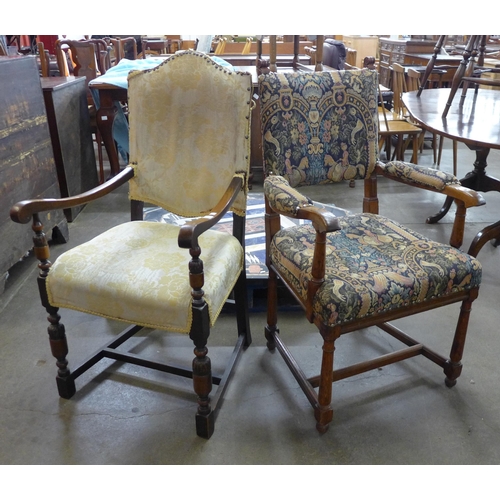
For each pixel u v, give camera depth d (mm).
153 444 1315
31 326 1841
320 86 1485
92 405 1453
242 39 6430
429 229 2707
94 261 1309
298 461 1265
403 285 1193
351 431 1359
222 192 1473
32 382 1547
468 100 2861
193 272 1117
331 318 1147
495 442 1320
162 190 1557
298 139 1482
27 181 2107
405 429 1365
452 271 1254
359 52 6992
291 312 1934
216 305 1224
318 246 1126
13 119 1975
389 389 1519
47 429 1363
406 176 1512
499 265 2287
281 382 1549
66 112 2723
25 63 2078
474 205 1299
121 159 4035
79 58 3385
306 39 7090
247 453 1288
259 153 3465
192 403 1462
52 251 2439
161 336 1796
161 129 1519
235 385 1534
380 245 1378
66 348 1415
